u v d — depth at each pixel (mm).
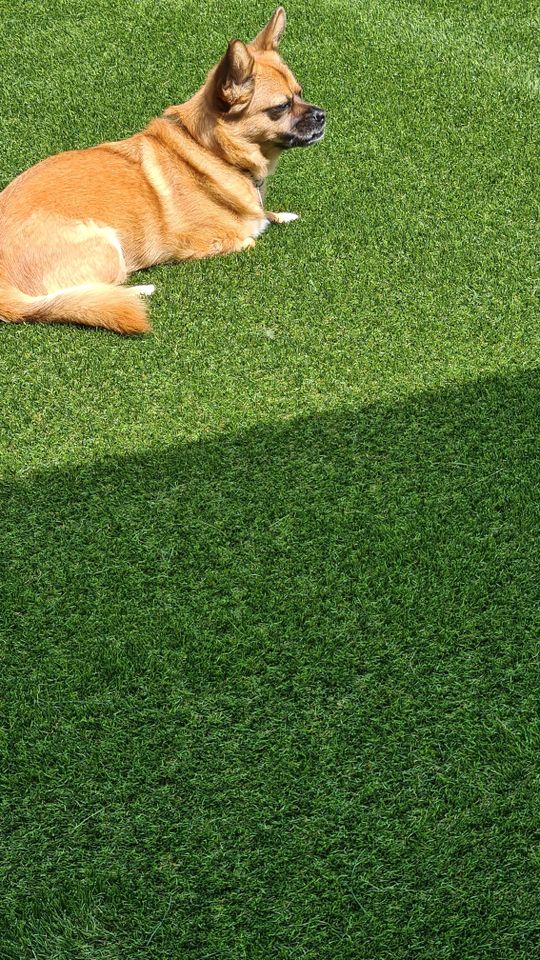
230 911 2293
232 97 2873
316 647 2457
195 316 2828
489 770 2369
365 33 3441
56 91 3273
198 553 2537
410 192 3037
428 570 2520
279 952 2270
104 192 2854
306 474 2611
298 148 3123
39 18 3488
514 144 3139
